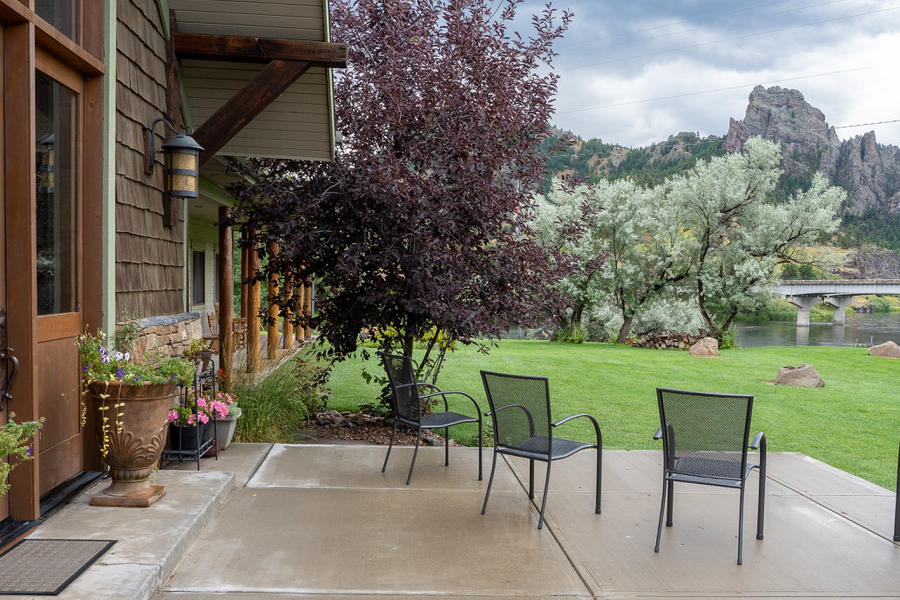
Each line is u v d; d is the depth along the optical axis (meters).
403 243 6.72
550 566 3.43
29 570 2.90
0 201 3.22
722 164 25.27
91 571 2.91
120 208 4.38
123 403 3.68
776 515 4.36
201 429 5.17
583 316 28.47
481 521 4.09
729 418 3.58
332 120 6.32
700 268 25.59
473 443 7.00
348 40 7.13
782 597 3.13
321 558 3.44
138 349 4.52
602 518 4.21
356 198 6.55
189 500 3.98
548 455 4.07
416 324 7.34
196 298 14.69
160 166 5.25
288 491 4.59
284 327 14.35
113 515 3.65
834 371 15.27
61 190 3.84
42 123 3.61
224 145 6.25
